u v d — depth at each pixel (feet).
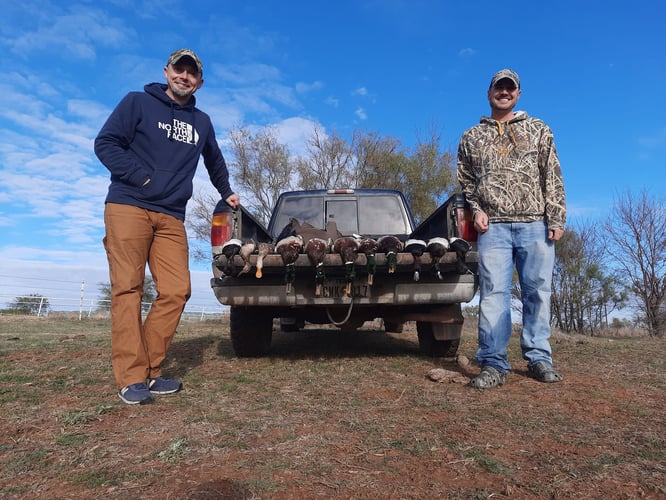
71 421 8.73
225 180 14.26
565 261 69.10
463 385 12.14
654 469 6.71
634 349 18.92
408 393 11.23
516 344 21.33
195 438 7.90
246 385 12.18
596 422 8.94
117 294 10.67
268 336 18.26
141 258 11.12
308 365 15.30
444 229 14.87
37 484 6.17
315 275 14.47
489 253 12.88
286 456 7.14
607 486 6.19
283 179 77.97
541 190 13.08
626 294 65.41
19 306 65.51
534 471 6.66
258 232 17.40
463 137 13.82
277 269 13.87
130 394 10.21
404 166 70.18
